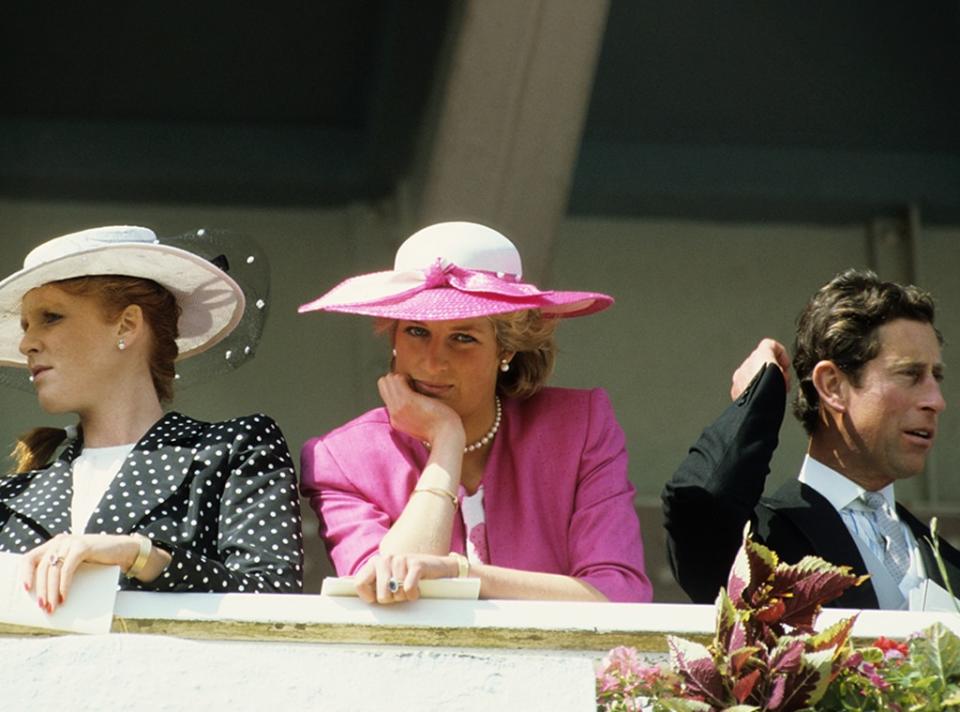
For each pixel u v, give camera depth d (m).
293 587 11.25
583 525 12.41
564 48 31.41
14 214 36.16
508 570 11.55
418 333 12.66
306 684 9.97
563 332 37.38
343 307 12.42
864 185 37.75
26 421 33.03
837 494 13.49
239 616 10.50
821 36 35.19
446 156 32.53
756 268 38.22
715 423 13.14
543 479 12.66
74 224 36.38
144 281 12.71
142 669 9.98
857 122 37.41
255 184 36.06
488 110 31.88
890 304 13.62
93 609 10.41
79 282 12.46
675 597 33.50
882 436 13.41
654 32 34.94
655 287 37.88
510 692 9.92
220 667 10.00
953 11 34.75
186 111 36.03
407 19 32.66
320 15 33.66
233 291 13.02
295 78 35.28
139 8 33.28
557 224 33.06
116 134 35.84
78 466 12.08
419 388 12.66
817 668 9.52
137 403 12.41
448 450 12.16
